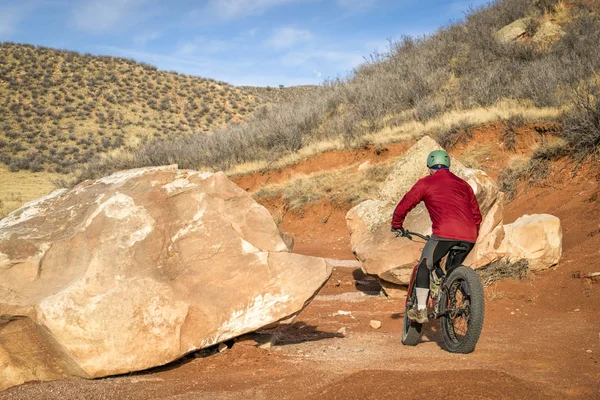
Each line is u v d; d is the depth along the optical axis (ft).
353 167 67.67
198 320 16.19
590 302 23.26
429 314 17.53
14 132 165.27
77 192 18.43
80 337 14.88
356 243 31.55
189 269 16.84
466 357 15.92
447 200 16.76
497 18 87.40
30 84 198.59
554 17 78.07
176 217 17.56
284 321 17.48
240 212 18.37
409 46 101.19
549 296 25.32
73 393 13.70
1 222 17.51
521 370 14.23
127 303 15.48
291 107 98.58
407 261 28.35
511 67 69.77
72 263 16.39
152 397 13.20
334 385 12.47
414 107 72.18
